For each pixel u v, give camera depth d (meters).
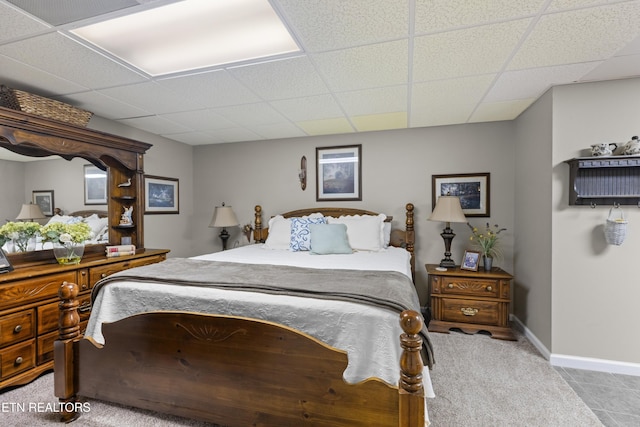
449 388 1.97
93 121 3.04
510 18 1.50
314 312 1.47
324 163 3.87
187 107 2.82
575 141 2.26
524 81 2.25
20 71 2.07
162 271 2.03
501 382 2.04
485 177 3.33
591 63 1.96
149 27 1.61
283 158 4.04
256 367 1.44
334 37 1.68
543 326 2.47
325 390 1.34
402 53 1.86
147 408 1.61
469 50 1.82
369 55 1.88
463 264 3.06
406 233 3.46
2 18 1.48
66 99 2.61
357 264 2.37
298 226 3.28
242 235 4.21
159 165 3.84
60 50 1.80
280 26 1.62
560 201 2.30
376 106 2.81
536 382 2.04
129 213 3.04
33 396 1.88
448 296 2.91
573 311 2.27
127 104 2.74
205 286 1.73
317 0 1.37
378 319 1.39
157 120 3.21
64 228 2.36
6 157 2.28
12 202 2.31
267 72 2.12
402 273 2.02
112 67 2.03
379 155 3.67
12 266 2.12
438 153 3.47
